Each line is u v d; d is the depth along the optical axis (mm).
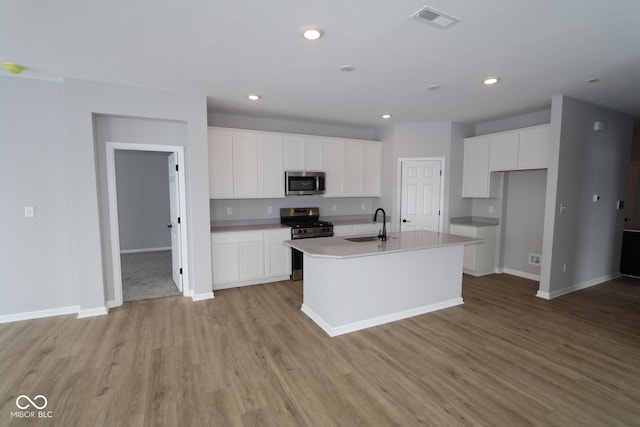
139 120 3678
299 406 2051
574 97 3877
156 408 2021
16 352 2686
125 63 2820
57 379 2316
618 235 4941
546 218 4039
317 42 2424
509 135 4664
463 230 5117
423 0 1867
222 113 4703
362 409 2023
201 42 2416
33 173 3297
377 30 2232
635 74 3076
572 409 2025
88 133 3309
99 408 2018
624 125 4730
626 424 1894
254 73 3076
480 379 2338
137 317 3418
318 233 4961
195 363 2537
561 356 2660
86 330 3098
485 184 5059
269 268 4641
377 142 5707
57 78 3221
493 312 3615
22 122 3225
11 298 3287
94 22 2111
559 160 3889
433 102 4094
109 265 3652
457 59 2744
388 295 3324
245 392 2186
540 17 2055
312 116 4895
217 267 4285
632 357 2643
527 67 2912
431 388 2234
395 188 5500
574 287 4359
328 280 3039
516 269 5152
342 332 3070
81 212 3340
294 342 2891
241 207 4992
